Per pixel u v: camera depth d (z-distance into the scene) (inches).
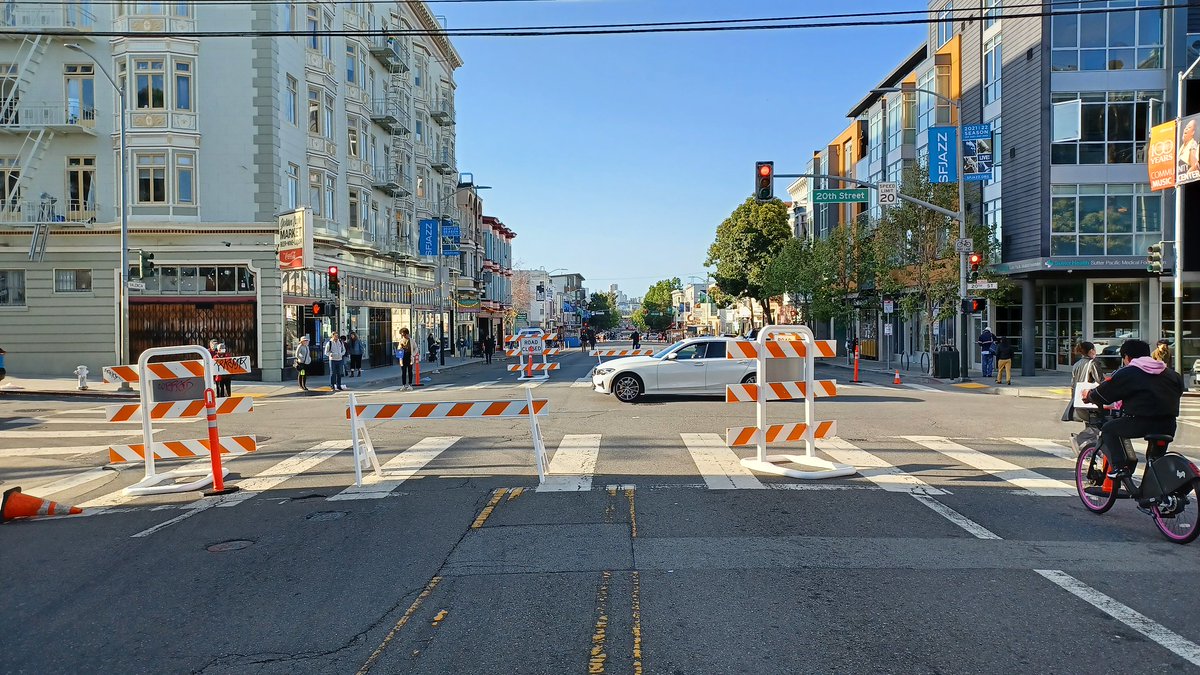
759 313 3137.3
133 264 1146.0
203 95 1151.6
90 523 324.8
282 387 1066.1
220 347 979.9
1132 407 291.4
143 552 278.8
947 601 217.3
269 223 1157.1
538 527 295.7
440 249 1784.0
